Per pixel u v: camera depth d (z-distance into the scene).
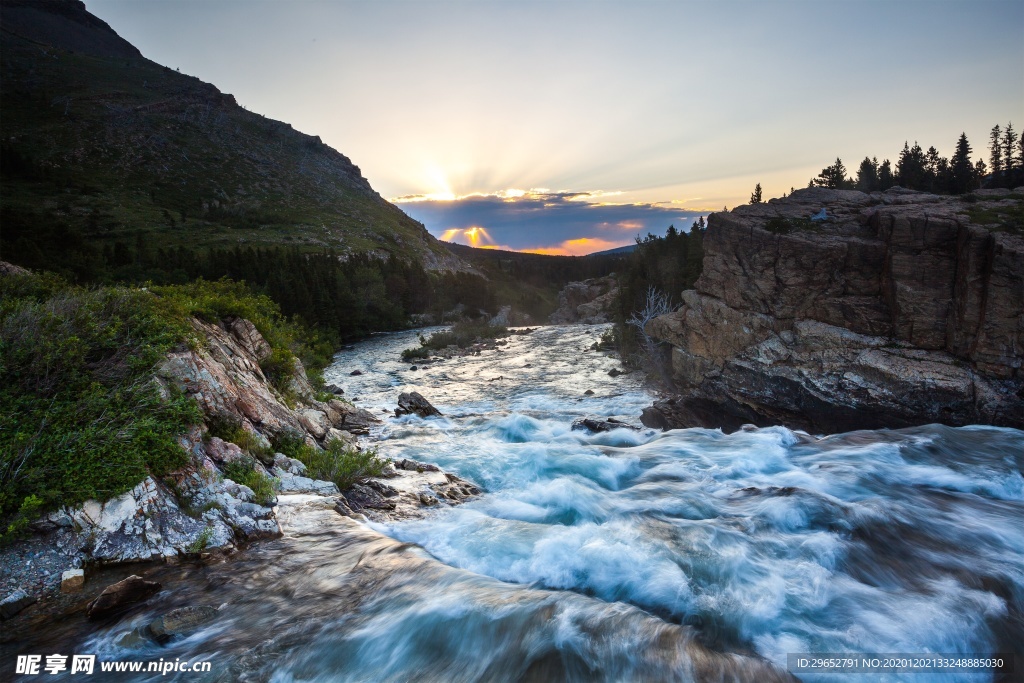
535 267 159.75
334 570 6.75
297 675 5.11
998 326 18.14
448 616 5.90
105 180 151.12
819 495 9.66
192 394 9.84
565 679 5.13
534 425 18.23
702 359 26.58
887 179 65.94
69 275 54.47
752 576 7.14
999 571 7.54
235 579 6.52
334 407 18.09
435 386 31.84
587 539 8.01
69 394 8.36
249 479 8.59
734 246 25.61
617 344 41.38
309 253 116.06
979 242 18.83
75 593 6.14
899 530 8.68
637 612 6.12
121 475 7.26
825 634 6.04
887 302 21.58
